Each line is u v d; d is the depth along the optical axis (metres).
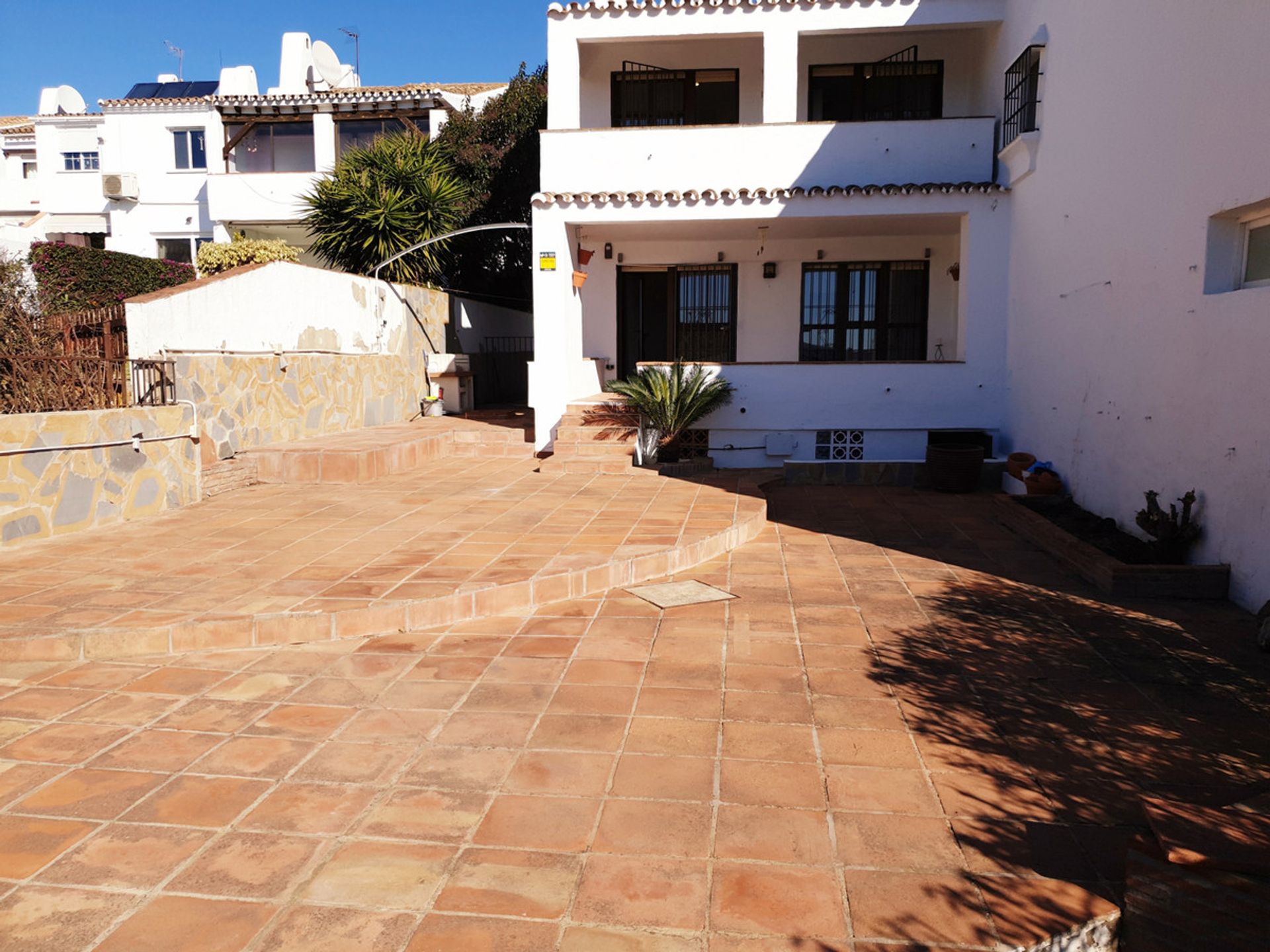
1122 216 7.85
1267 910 2.67
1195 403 6.64
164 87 26.28
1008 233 11.27
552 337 11.85
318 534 7.53
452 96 21.53
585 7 12.16
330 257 16.48
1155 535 6.80
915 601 6.30
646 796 3.55
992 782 3.68
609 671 4.92
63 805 3.44
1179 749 3.99
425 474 10.77
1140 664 5.05
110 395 8.13
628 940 2.67
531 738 4.07
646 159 12.13
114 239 22.66
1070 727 4.22
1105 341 8.24
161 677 4.80
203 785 3.61
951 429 11.61
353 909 2.82
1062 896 2.91
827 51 13.64
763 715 4.34
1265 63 5.67
